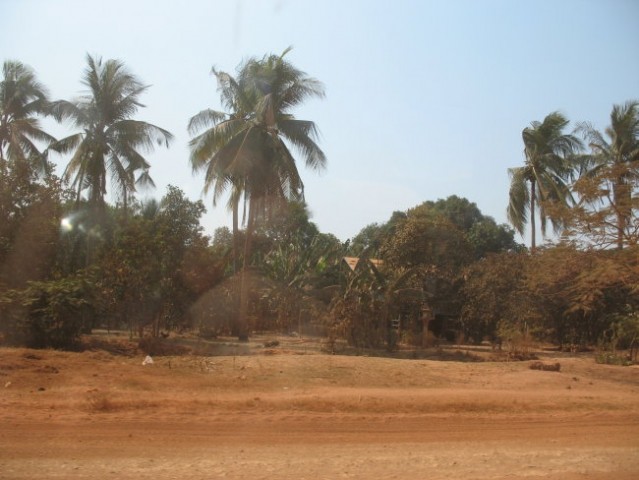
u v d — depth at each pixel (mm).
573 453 8766
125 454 7723
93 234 29078
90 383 12141
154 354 19484
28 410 9828
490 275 30047
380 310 26000
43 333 18828
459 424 10406
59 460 7352
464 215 58906
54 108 28719
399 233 34594
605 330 26938
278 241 43250
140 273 22828
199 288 25750
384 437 9281
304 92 27500
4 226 21922
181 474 6941
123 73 29578
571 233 20562
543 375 16672
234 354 20469
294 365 15984
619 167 19656
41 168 25594
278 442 8664
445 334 34500
